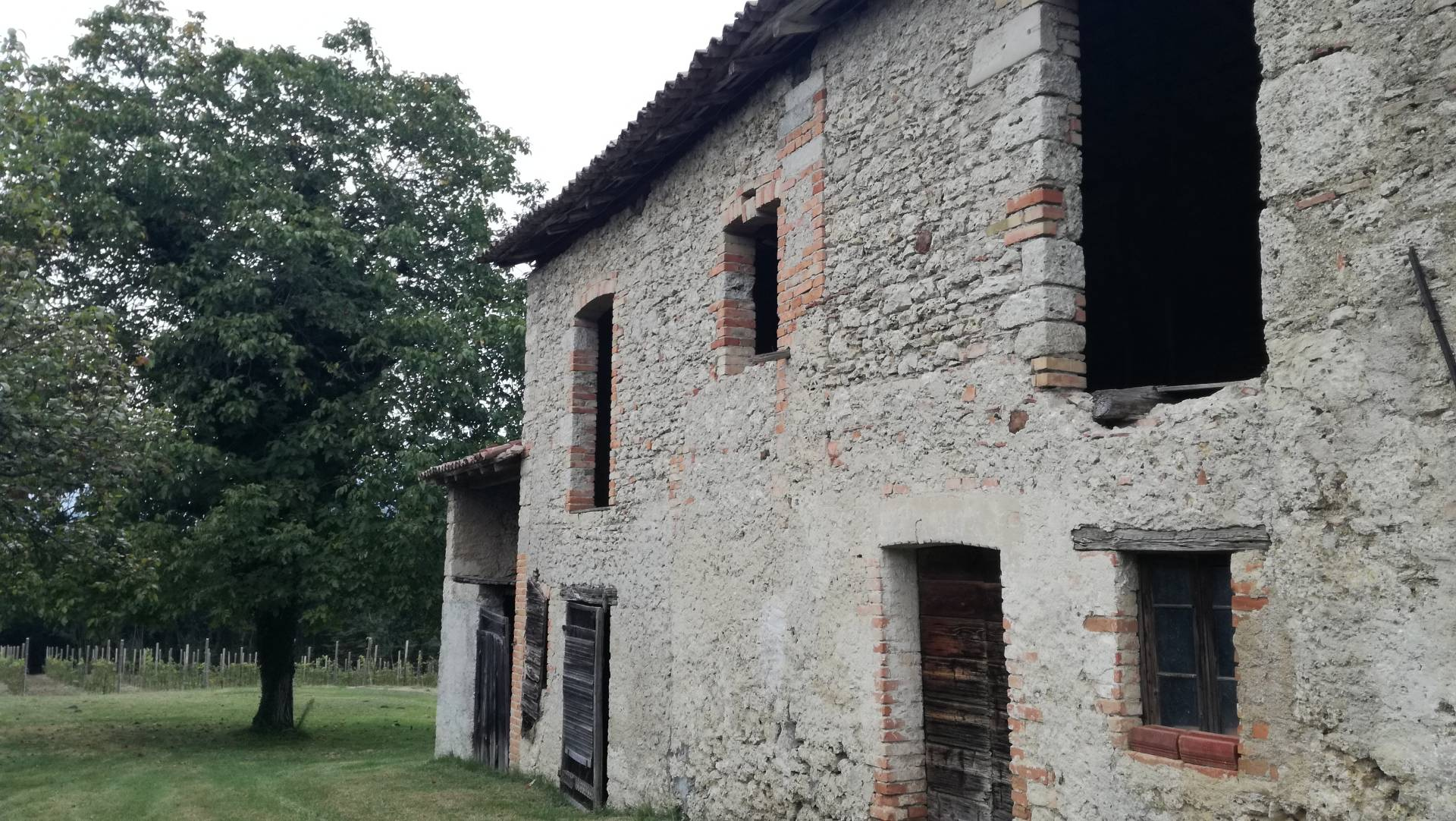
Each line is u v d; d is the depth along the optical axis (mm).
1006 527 4961
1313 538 3734
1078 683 4543
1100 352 7246
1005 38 5195
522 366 16625
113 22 15609
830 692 6066
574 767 9312
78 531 10977
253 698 22266
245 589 14297
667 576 7938
